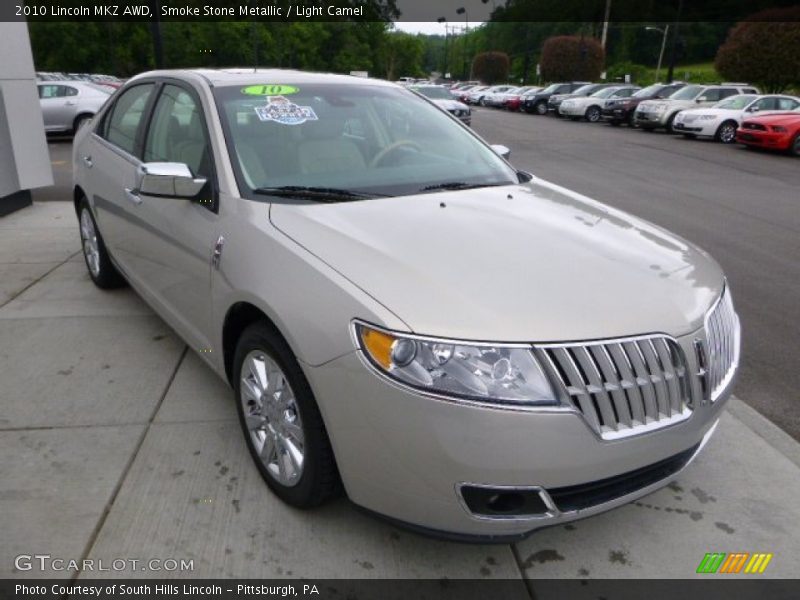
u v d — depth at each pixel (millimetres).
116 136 4535
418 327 2191
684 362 2393
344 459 2363
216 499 2838
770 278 6348
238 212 2967
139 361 4055
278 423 2713
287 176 3219
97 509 2764
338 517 2756
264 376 2771
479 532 2256
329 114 3646
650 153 17453
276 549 2582
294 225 2777
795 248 7500
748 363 4434
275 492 2828
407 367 2164
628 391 2260
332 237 2658
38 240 6766
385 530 2691
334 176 3303
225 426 3377
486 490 2170
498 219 2963
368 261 2480
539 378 2152
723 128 20391
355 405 2258
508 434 2111
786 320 5238
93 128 4973
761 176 13398
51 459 3082
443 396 2117
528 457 2131
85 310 4840
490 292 2332
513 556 2604
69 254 6266
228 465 3066
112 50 36875
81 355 4121
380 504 2346
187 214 3283
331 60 53844
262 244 2738
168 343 4309
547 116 36844
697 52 76312
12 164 7992
